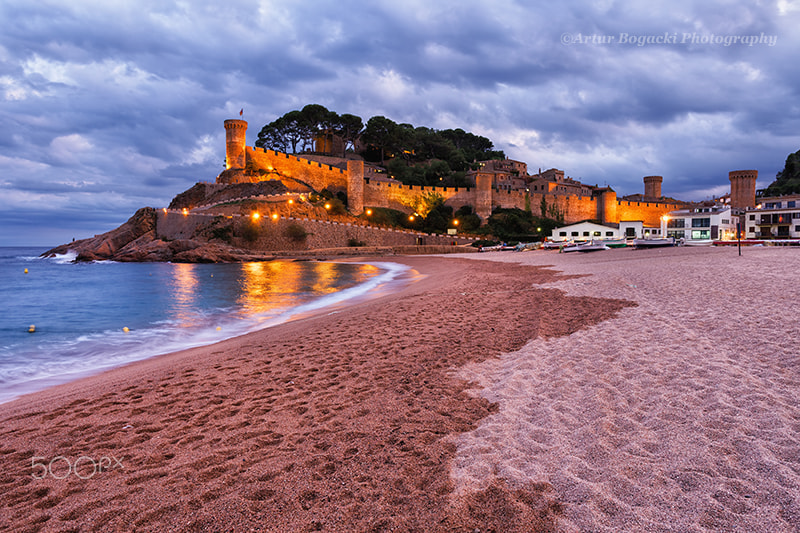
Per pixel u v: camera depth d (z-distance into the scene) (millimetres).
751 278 12969
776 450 3406
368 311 12945
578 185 111438
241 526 2951
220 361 8109
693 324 7848
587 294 12859
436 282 22703
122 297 22516
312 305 17656
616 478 3232
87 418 5457
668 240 39125
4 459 4355
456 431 4359
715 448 3525
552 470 3445
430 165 103188
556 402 4879
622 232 70312
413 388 5781
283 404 5508
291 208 70438
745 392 4625
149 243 63969
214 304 19281
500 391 5363
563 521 2787
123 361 9750
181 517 3096
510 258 40156
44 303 20719
